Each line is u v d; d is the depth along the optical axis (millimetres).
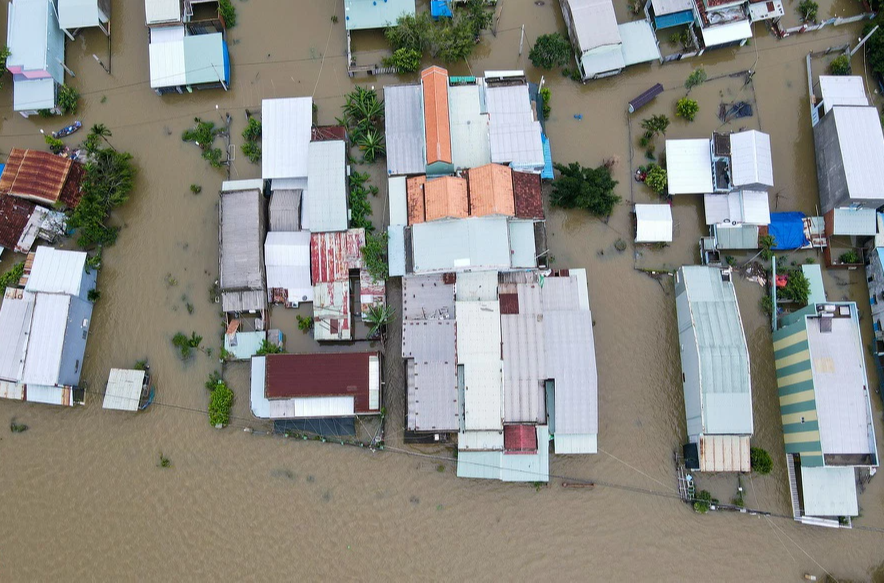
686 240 35969
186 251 36000
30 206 35094
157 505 33062
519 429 31719
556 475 33188
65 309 32781
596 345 34719
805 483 31484
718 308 32406
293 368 32156
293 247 34031
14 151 35438
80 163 36562
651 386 34281
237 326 34312
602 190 34594
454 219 32750
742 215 34719
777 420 33750
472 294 33281
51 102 36812
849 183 33594
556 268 35531
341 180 34281
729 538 32500
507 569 32312
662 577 32156
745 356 31266
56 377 32031
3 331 32969
